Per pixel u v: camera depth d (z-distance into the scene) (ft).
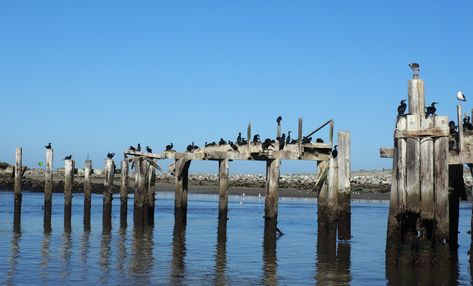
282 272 73.92
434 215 66.44
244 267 77.15
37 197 234.99
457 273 70.18
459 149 66.85
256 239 104.99
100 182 292.40
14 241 99.66
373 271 73.82
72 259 81.87
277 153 106.83
